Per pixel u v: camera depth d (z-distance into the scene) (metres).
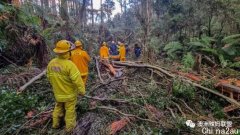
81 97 5.64
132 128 4.84
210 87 6.69
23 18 9.20
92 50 14.62
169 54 12.09
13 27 8.73
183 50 12.07
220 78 7.93
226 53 10.46
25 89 6.36
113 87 6.70
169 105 5.80
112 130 4.67
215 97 6.37
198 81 7.09
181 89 6.17
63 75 4.37
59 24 13.03
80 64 6.20
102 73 8.16
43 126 5.01
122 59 12.16
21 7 9.62
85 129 4.68
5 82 6.85
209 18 12.16
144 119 5.00
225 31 12.20
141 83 7.05
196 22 13.47
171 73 7.65
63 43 4.38
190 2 12.91
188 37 14.22
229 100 6.02
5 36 8.64
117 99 5.77
